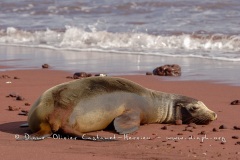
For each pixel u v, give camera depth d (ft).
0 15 220.84
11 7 233.35
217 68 132.87
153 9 211.82
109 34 175.52
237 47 158.81
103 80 80.33
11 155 64.64
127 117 79.56
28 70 133.39
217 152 68.13
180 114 84.74
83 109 76.18
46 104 74.90
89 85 78.64
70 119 74.90
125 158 64.49
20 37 187.01
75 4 230.07
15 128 79.92
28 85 113.70
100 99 77.97
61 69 134.82
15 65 141.69
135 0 225.35
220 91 108.06
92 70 133.08
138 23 191.83
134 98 81.41
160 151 68.08
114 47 166.81
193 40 165.27
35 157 63.87
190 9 207.31
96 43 172.76
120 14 209.77
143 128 81.35
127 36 172.45
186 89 110.22
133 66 138.10
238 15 194.08
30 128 76.38
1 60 150.41
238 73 125.90
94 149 68.59
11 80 119.96
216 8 206.08
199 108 84.43
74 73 128.57
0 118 85.92
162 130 80.28
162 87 112.16
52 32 187.32
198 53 153.17
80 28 187.42
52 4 233.55
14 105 94.48
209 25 180.75
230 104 96.58
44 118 74.13
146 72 128.26
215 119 84.43
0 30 195.31
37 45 175.52
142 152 67.46
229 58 144.87
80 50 164.55
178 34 171.83
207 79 119.85
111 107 78.64
